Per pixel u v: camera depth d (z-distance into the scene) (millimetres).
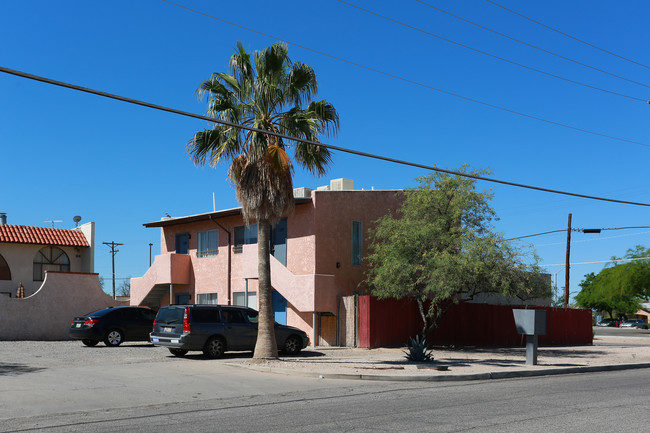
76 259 36562
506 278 22453
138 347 24125
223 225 32031
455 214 23750
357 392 13727
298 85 19234
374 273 27828
